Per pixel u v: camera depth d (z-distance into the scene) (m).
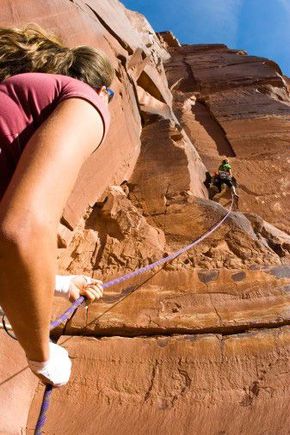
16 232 1.01
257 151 12.46
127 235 5.55
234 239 5.37
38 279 1.06
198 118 14.92
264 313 4.40
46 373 1.54
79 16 7.11
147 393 3.92
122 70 8.22
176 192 6.55
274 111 14.52
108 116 1.37
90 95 1.34
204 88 17.70
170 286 4.79
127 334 4.46
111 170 6.75
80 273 5.20
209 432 3.51
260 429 3.41
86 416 3.80
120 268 5.18
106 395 3.94
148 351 4.20
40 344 1.22
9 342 4.02
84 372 4.11
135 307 4.61
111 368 4.11
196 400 3.80
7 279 1.06
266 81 17.39
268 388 3.78
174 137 8.23
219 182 9.12
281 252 5.56
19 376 3.97
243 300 4.55
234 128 13.69
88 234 5.61
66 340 4.38
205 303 4.56
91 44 7.22
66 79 1.41
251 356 4.04
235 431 3.46
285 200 9.70
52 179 1.09
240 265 4.96
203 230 5.62
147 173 7.34
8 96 1.34
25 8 5.75
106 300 4.72
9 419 3.66
